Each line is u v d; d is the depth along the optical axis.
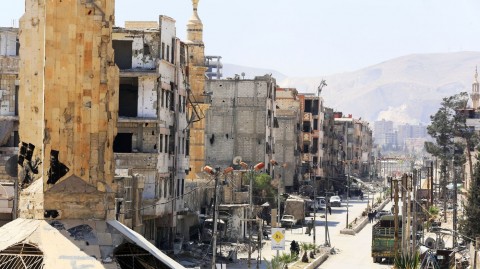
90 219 24.62
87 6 25.14
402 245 88.69
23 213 24.77
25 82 26.12
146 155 78.69
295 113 166.62
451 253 86.19
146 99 79.62
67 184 24.67
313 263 90.06
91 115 25.09
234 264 82.19
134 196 69.50
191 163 109.25
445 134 190.25
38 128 25.81
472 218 104.31
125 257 24.20
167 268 24.53
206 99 110.81
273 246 71.69
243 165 103.00
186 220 91.19
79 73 25.06
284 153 164.88
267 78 142.25
